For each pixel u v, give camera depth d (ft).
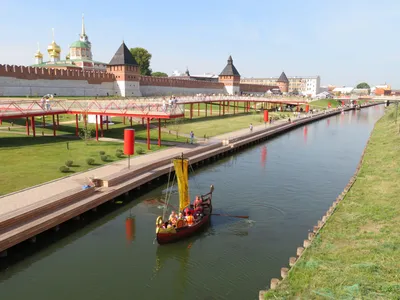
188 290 53.78
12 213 64.49
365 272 45.62
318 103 419.13
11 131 147.54
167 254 64.59
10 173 91.81
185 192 77.36
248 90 477.36
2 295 52.47
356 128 255.09
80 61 357.41
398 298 39.34
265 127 218.18
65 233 72.08
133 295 52.75
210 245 67.72
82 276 57.57
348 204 75.56
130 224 77.30
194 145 145.18
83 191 79.82
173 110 131.75
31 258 62.75
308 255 52.54
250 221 78.59
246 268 59.62
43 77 234.99
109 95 288.30
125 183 91.66
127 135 99.30
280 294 43.19
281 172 122.62
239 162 139.13
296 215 82.53
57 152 118.62
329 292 42.04
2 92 208.44
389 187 85.56
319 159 145.89
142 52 446.60
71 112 146.41
